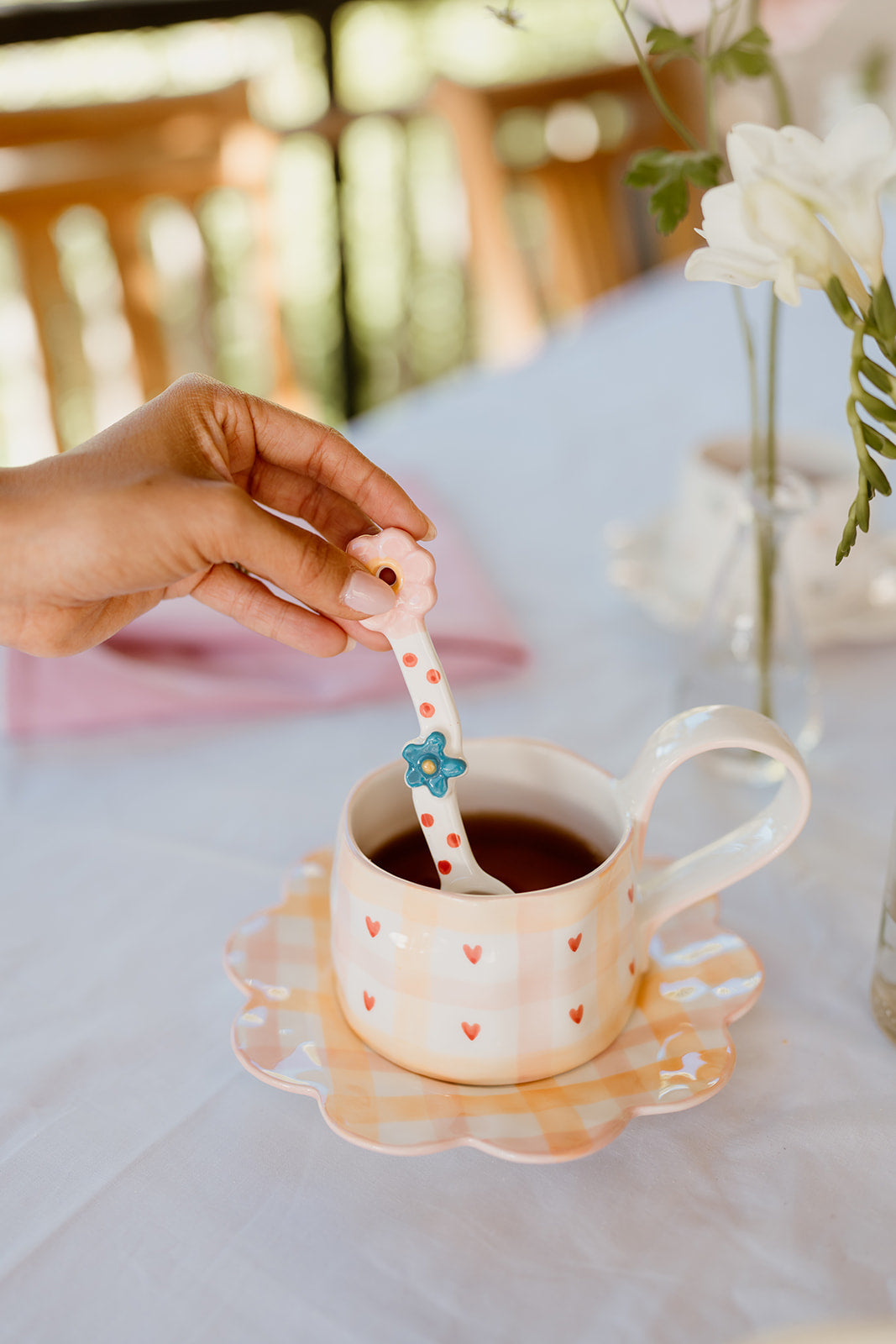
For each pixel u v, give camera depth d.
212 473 0.47
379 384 2.04
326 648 0.51
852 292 0.43
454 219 2.28
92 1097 0.46
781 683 0.58
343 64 2.46
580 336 1.06
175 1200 0.43
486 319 1.95
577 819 0.48
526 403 0.94
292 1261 0.41
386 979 0.44
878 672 0.66
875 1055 0.47
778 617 0.57
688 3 0.57
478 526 0.78
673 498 0.81
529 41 2.45
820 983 0.50
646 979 0.48
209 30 1.99
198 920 0.52
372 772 0.47
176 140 1.06
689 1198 0.43
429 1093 0.44
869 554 0.66
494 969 0.43
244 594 0.51
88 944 0.51
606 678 0.66
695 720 0.45
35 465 0.45
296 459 0.50
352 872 0.44
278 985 0.47
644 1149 0.44
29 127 1.02
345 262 1.73
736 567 0.58
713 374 0.98
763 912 0.53
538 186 1.26
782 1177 0.43
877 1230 0.42
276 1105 0.46
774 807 0.47
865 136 0.41
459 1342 0.39
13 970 0.50
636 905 0.46
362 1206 0.43
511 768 0.49
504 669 0.66
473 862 0.46
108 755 0.61
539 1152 0.41
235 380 1.54
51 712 0.61
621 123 1.27
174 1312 0.40
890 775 0.59
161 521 0.43
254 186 1.09
